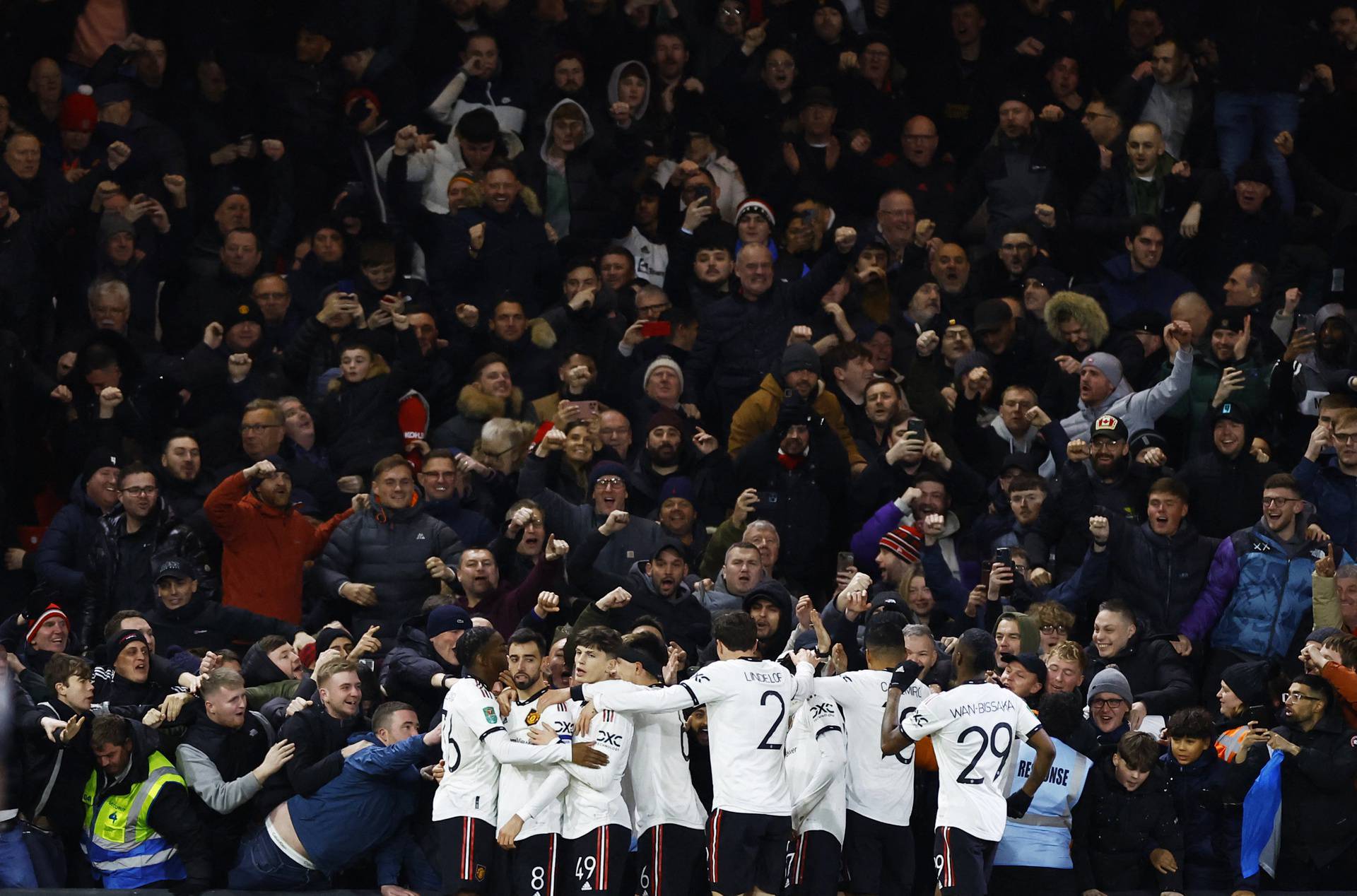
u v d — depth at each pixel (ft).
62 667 124.26
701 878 122.72
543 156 193.26
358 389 164.35
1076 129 196.95
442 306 180.45
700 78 205.46
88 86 187.11
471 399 165.07
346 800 120.98
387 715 122.31
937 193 199.21
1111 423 154.40
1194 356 168.35
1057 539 152.46
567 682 127.65
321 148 196.54
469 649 120.06
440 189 189.37
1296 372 168.55
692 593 144.15
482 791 117.91
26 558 156.15
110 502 151.33
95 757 122.42
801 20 212.43
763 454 156.56
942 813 117.50
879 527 150.82
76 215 175.52
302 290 181.06
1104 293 185.06
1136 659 138.62
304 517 152.25
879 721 121.49
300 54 198.80
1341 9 209.87
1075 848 124.57
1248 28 203.10
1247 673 132.67
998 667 130.11
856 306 179.63
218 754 122.83
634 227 193.88
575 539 151.12
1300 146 206.18
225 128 198.70
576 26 202.28
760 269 173.58
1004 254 186.39
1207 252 194.70
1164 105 204.74
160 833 121.70
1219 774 126.00
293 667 134.21
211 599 146.72
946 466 155.43
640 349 173.47
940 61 212.43
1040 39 213.05
